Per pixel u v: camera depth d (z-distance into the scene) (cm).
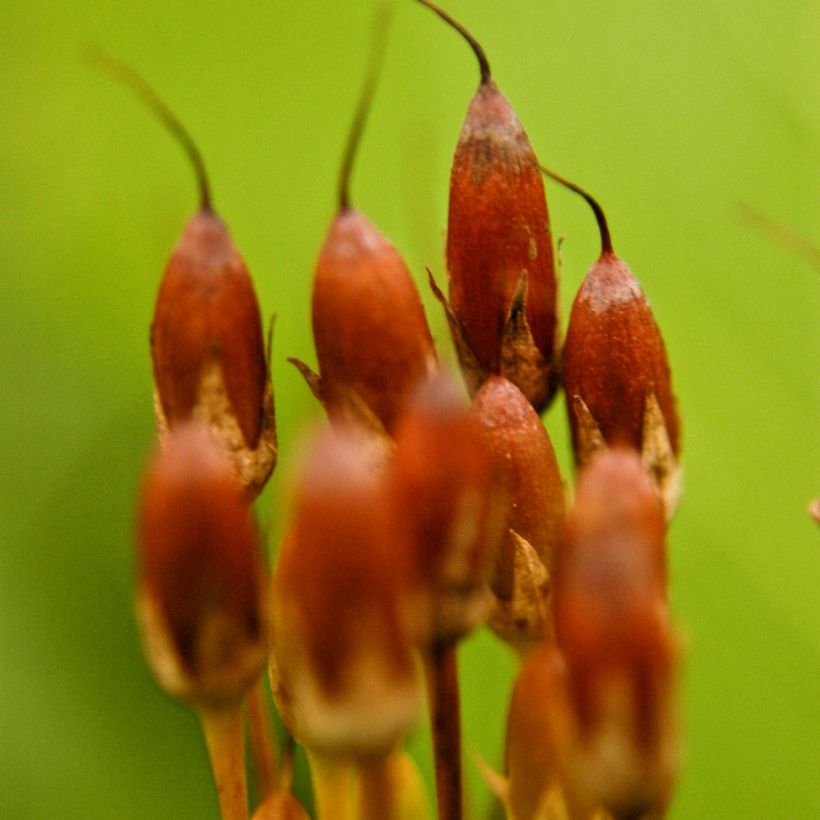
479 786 17
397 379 14
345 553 12
